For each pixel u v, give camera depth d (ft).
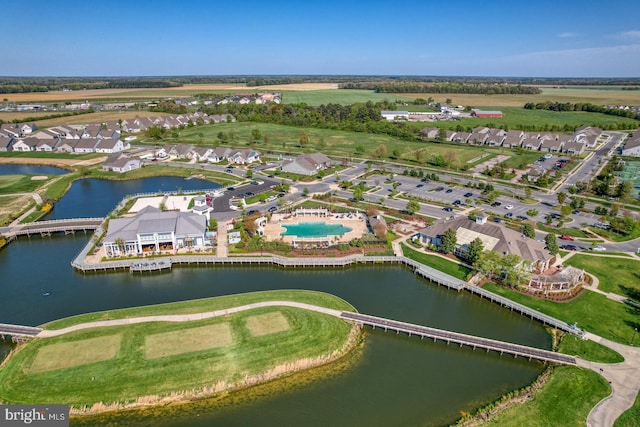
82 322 215.72
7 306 236.63
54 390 170.50
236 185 468.75
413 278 277.85
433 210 389.60
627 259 292.20
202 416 162.20
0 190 445.78
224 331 208.64
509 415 161.79
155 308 229.04
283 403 169.58
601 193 435.53
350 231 339.16
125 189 464.24
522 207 401.29
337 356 197.77
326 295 248.32
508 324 228.84
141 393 170.40
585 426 156.15
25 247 317.63
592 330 215.92
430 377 187.21
